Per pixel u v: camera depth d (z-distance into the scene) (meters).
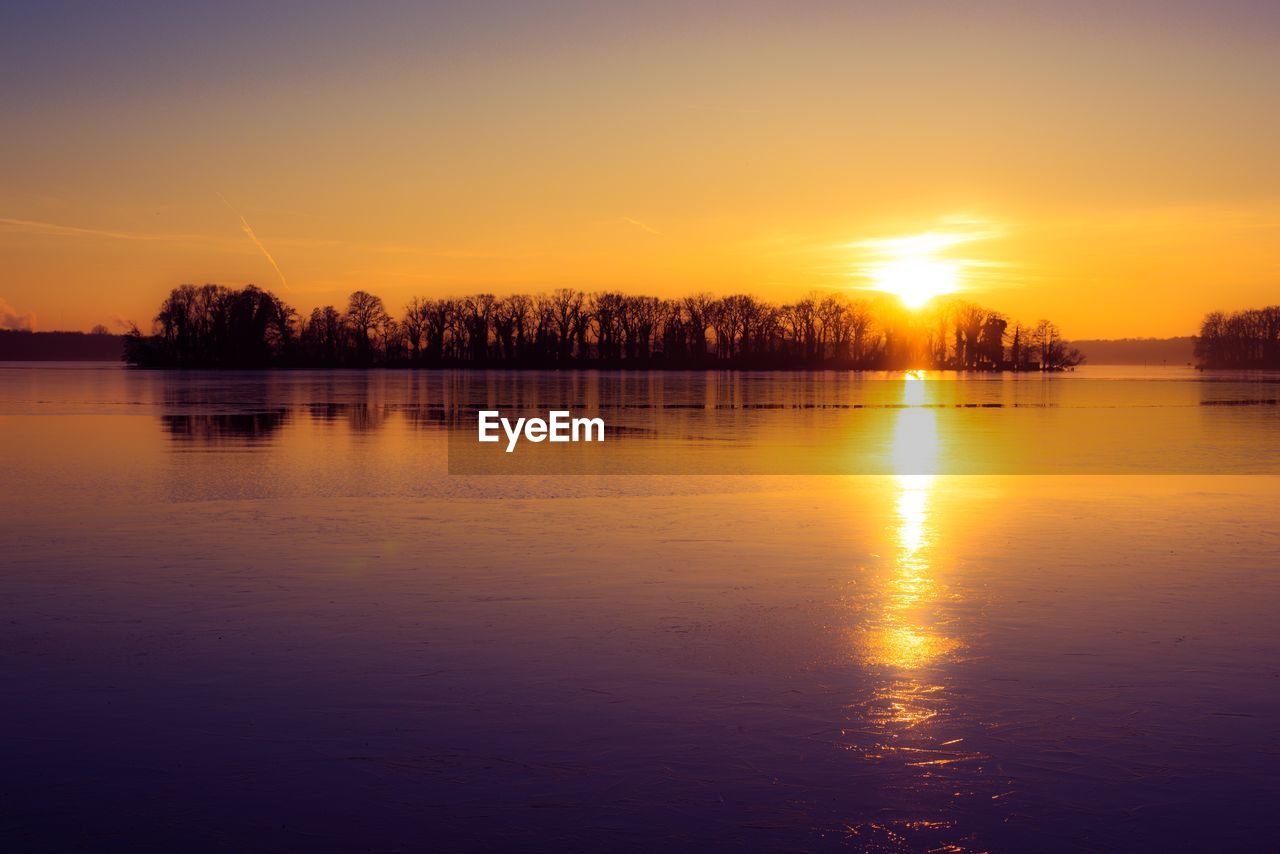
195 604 12.68
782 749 8.31
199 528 18.28
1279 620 12.05
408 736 8.54
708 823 7.09
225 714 9.02
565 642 11.12
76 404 63.88
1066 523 18.91
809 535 17.58
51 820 7.14
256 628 11.62
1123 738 8.52
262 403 66.38
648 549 16.27
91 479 25.77
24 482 25.06
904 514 20.06
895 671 10.20
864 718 8.97
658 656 10.65
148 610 12.39
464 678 9.95
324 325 183.62
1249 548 16.41
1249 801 7.41
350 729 8.69
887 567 14.91
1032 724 8.84
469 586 13.69
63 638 11.22
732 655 10.70
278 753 8.20
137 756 8.16
